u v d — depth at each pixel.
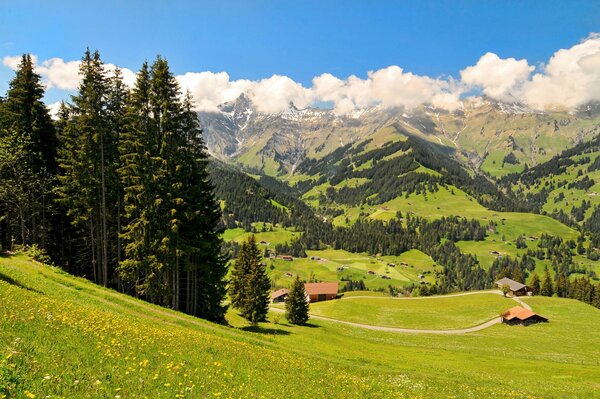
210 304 53.16
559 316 126.38
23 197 47.66
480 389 30.69
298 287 93.06
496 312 131.75
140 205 45.91
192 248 44.03
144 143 42.84
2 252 41.91
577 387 41.34
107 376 12.39
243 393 14.59
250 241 88.75
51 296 28.14
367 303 143.62
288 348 39.41
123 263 43.19
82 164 44.97
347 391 20.50
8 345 12.66
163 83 43.00
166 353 18.06
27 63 48.25
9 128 47.00
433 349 87.12
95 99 44.12
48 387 10.23
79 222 48.97
